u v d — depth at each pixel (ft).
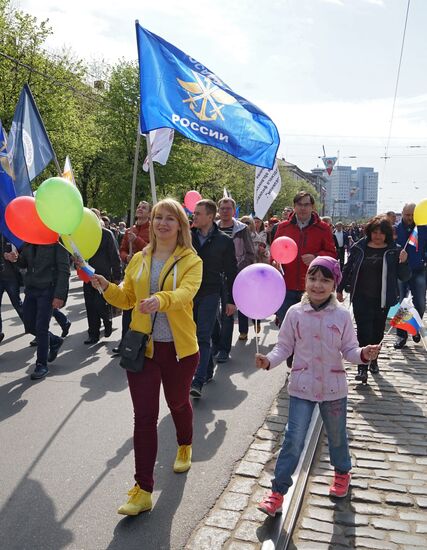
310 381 10.30
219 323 22.03
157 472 11.99
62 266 18.74
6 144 20.90
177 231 11.02
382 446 13.69
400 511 10.56
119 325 29.32
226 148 19.20
